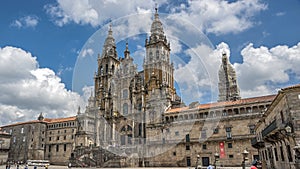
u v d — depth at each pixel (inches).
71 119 3508.9
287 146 995.9
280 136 1019.3
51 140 3575.3
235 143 2142.0
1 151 3223.4
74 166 2009.1
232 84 2819.9
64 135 3486.7
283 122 1014.4
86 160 1515.7
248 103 2190.0
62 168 2527.1
